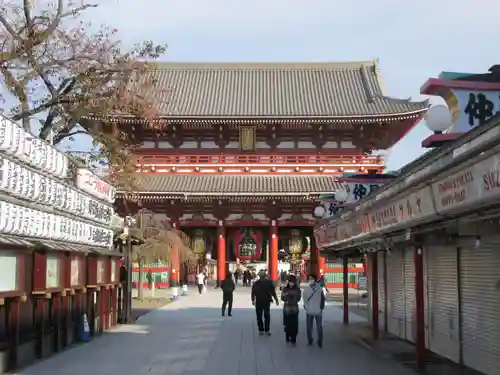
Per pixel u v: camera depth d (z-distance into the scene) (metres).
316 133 58.72
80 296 19.94
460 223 10.66
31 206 14.12
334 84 67.31
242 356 17.16
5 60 22.77
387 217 13.25
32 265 15.28
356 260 46.72
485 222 10.39
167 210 58.16
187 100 63.53
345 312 26.39
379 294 23.91
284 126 58.25
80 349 18.12
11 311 14.21
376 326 20.88
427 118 10.82
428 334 17.56
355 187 22.00
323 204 27.44
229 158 58.41
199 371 14.73
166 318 29.38
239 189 55.38
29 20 23.20
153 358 16.67
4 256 13.12
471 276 14.16
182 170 58.16
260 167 58.12
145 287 58.81
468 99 10.75
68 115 26.23
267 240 68.19
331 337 21.61
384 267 23.05
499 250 12.56
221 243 58.47
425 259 17.73
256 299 22.64
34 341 15.79
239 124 57.81
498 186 7.23
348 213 17.88
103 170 29.67
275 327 25.33
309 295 19.23
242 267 82.75
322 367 15.24
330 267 58.75
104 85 26.45
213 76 69.12
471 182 8.12
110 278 23.23
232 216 58.91
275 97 64.88
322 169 57.59
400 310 20.72
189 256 56.22
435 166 9.69
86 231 19.22
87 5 26.61
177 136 58.94
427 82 10.83
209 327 25.12
